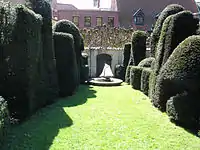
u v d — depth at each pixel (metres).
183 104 6.95
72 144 5.74
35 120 7.43
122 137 6.23
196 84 6.52
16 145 5.57
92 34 19.50
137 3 28.92
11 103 7.04
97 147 5.61
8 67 7.00
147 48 16.56
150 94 10.30
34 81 7.87
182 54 6.90
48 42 9.42
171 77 7.12
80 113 8.32
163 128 6.93
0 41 6.95
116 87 14.27
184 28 8.37
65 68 10.94
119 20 27.92
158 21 10.83
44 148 5.48
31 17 7.46
